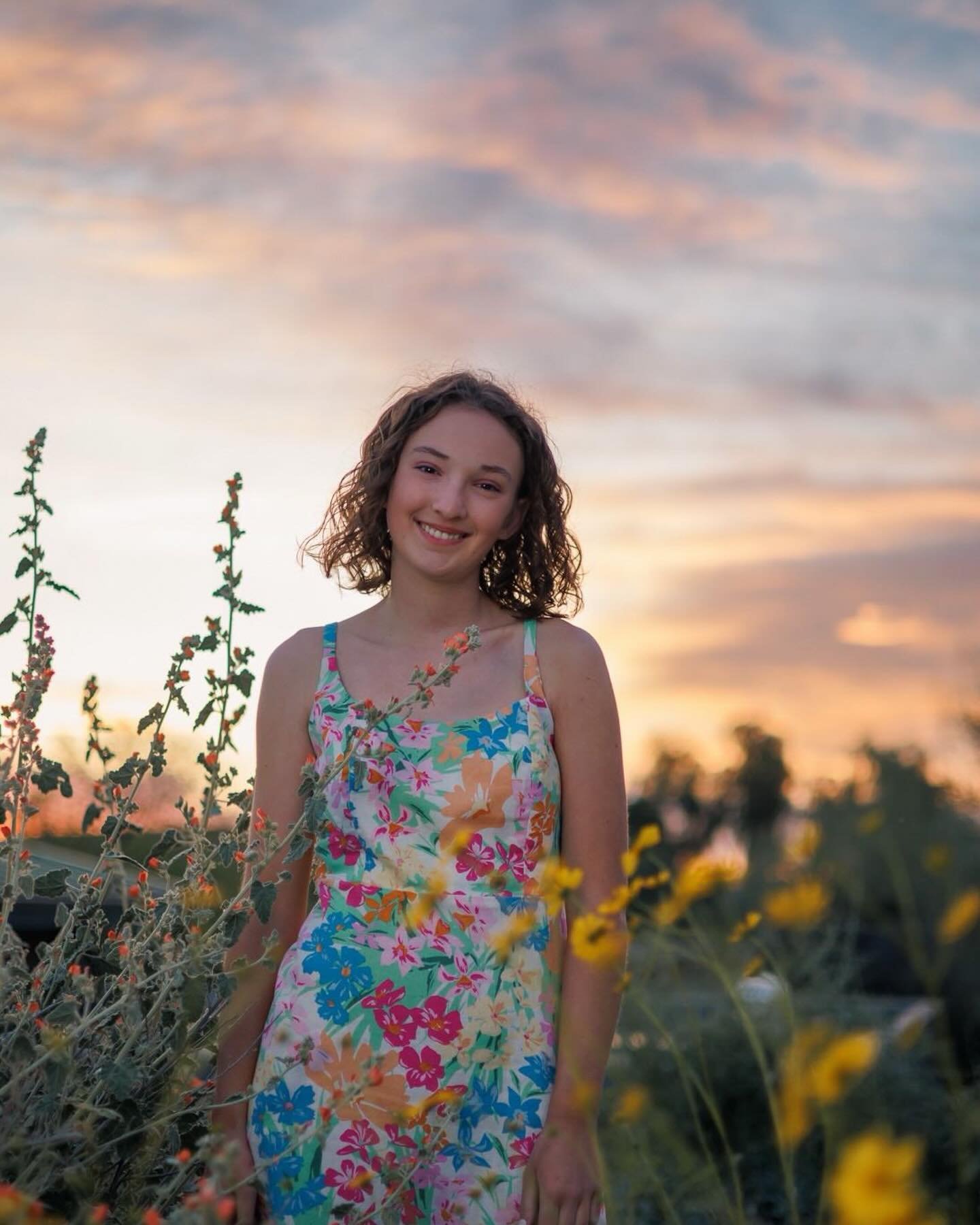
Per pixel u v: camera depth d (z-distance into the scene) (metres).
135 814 2.28
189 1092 1.85
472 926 2.07
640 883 1.80
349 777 2.15
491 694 2.21
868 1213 0.94
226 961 2.17
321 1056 2.02
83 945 1.96
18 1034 1.78
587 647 2.26
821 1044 1.33
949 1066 2.34
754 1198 3.72
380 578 2.59
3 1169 1.69
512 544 2.52
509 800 2.12
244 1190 2.02
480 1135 2.01
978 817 7.20
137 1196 1.79
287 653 2.32
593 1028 2.05
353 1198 1.97
